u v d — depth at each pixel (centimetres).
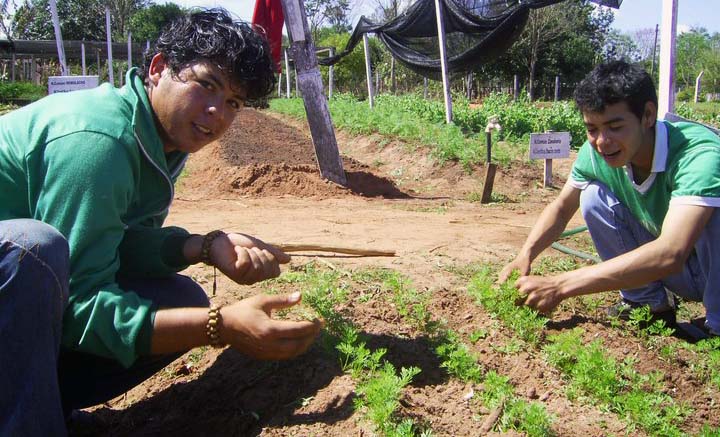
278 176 941
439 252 492
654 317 360
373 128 1429
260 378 293
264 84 246
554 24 3625
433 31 1485
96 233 223
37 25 4512
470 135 1333
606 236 362
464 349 292
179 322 223
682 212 296
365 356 280
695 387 299
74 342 224
